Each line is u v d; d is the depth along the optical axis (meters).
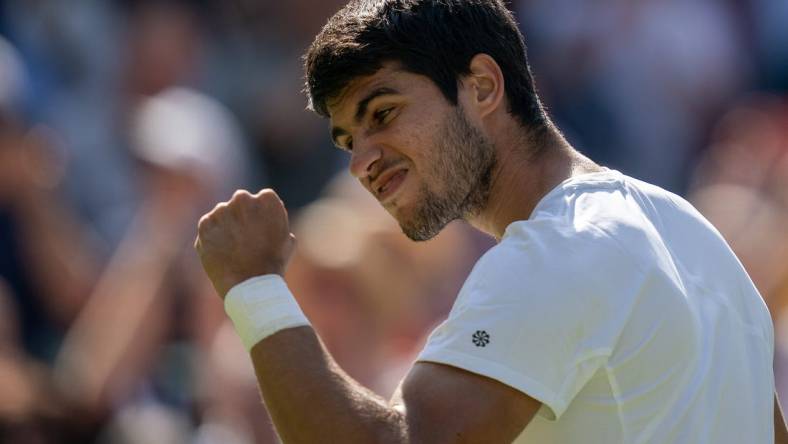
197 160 24.50
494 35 10.73
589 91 32.12
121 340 21.91
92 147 27.22
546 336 9.45
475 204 10.79
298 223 24.50
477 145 10.57
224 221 10.39
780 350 20.83
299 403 9.48
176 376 22.05
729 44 33.97
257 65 30.89
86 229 25.83
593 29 32.41
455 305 9.84
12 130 23.70
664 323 9.78
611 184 10.34
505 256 9.76
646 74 32.66
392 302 20.58
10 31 27.97
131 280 22.67
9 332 20.86
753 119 31.50
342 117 10.63
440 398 9.41
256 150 30.16
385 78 10.41
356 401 9.42
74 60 28.25
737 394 10.24
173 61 29.11
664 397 9.78
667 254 10.12
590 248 9.72
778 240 22.98
